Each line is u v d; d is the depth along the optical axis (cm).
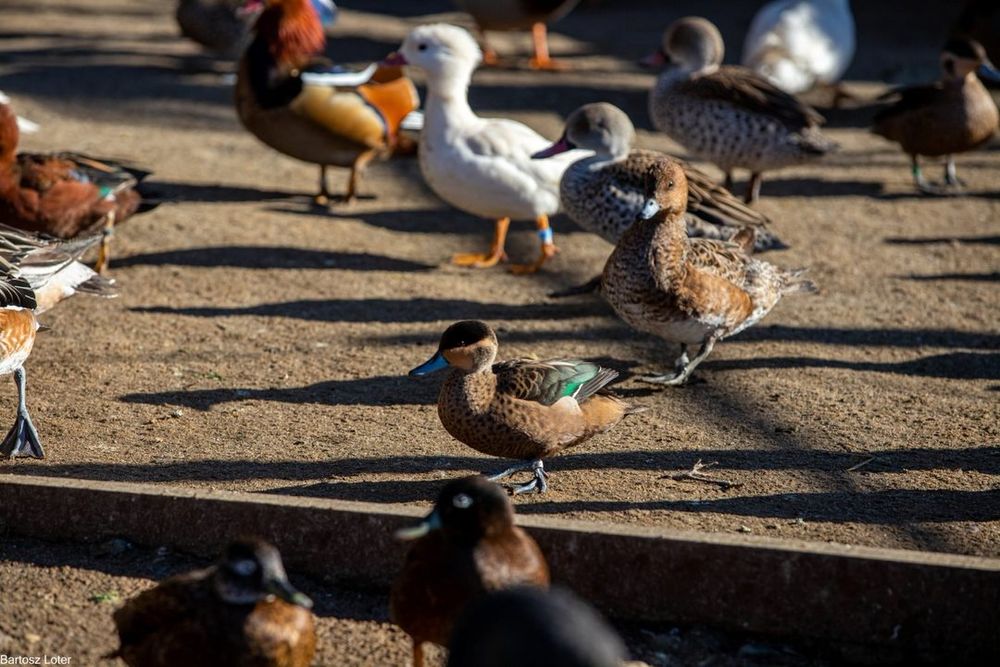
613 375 847
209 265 1314
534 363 820
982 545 763
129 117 1942
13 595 689
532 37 2706
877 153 1870
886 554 662
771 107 1484
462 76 1272
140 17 2858
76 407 951
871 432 948
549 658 407
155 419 934
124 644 585
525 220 1541
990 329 1193
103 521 741
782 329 1184
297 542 718
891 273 1355
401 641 666
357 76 1505
